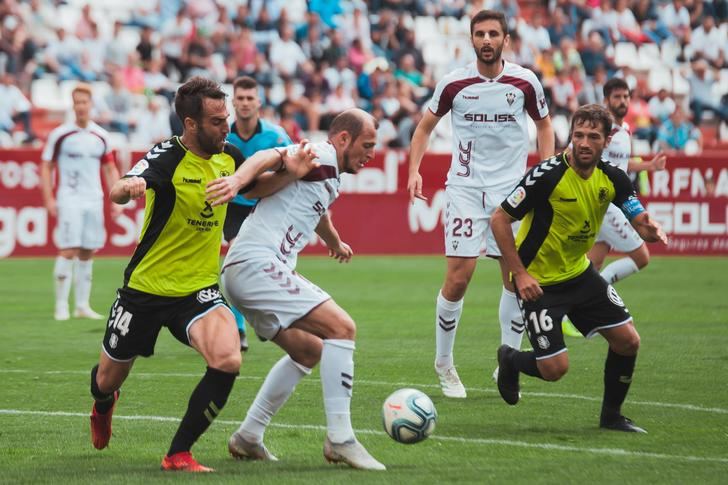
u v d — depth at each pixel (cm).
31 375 2998
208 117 1877
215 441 2164
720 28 9469
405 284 5381
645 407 2514
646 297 4928
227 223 3381
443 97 2909
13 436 2211
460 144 2897
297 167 1930
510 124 2875
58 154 4294
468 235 2812
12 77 7456
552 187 2236
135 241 6209
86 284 4316
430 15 9112
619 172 2256
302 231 2000
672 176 6512
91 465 1927
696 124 8794
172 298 1920
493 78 2877
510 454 2019
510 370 2438
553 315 2294
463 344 3572
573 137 2212
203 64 7838
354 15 8519
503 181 2877
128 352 1948
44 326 4038
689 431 2245
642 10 9456
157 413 2458
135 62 7750
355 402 2592
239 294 1964
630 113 8350
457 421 2359
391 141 7488
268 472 1856
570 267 2303
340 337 1917
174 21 7981
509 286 2903
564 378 2930
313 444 2127
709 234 6562
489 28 2844
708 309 4512
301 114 7612
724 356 3303
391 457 1995
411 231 6469
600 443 2122
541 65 8462
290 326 1936
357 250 6431
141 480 1784
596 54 8781
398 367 3120
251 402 2612
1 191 5928
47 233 6003
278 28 8244
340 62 8044
